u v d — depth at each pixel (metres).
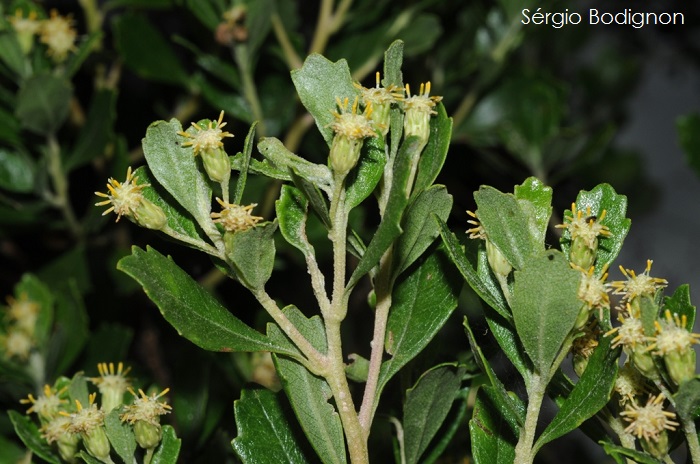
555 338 0.40
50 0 0.69
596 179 0.83
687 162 0.59
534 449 0.41
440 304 0.42
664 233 1.01
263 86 0.61
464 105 0.64
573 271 0.39
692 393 0.39
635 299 0.40
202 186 0.41
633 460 0.41
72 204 0.68
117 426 0.42
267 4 0.55
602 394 0.40
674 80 1.01
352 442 0.41
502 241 0.40
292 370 0.41
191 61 0.70
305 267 0.58
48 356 0.52
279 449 0.42
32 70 0.56
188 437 0.48
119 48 0.56
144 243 0.62
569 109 0.83
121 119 0.65
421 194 0.41
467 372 0.44
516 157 0.66
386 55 0.41
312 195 0.40
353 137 0.40
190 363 0.48
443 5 0.64
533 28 0.62
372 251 0.40
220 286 0.62
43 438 0.45
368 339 0.65
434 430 0.43
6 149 0.58
